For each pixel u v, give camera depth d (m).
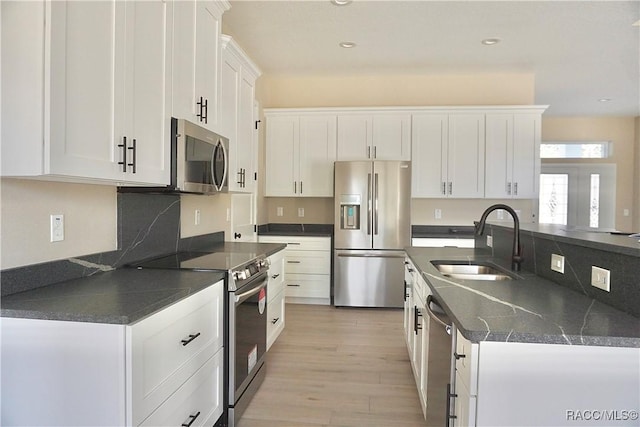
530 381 1.15
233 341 2.11
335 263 4.66
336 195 4.63
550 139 7.35
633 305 1.30
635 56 4.36
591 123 7.29
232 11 3.37
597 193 7.32
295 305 4.79
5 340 1.36
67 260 1.80
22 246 1.58
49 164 1.30
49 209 1.69
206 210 3.29
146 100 1.85
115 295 1.55
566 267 1.74
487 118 4.84
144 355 1.37
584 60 4.49
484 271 2.52
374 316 4.32
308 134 5.03
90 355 1.31
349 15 3.44
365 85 5.24
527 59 4.47
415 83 5.18
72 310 1.34
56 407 1.34
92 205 1.95
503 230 2.62
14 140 1.32
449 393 1.47
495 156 4.83
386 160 4.79
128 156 1.71
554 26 3.62
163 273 2.02
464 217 5.22
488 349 1.17
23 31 1.30
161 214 2.58
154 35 1.92
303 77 5.23
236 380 2.17
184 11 2.23
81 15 1.43
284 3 3.24
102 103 1.55
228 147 2.85
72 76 1.39
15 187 1.54
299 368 2.96
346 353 3.26
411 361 2.85
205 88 2.51
